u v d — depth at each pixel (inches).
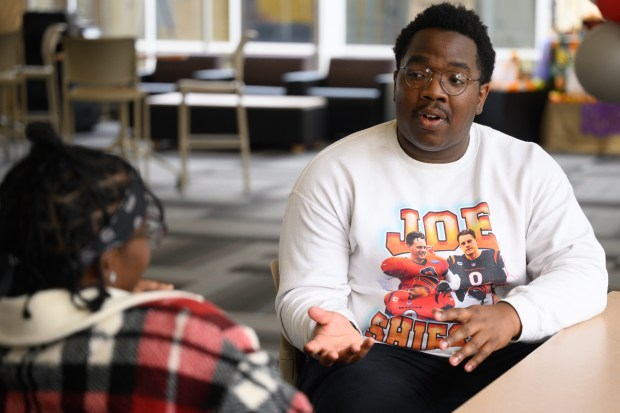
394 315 96.9
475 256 97.7
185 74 509.7
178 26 562.3
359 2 521.7
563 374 74.1
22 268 56.2
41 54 500.7
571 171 377.7
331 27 529.0
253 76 507.2
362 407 88.3
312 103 445.4
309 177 99.7
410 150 99.2
